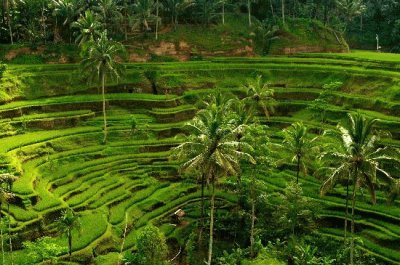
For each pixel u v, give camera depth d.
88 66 70.31
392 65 83.88
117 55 93.12
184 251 53.53
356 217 55.88
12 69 82.06
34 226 49.16
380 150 40.09
